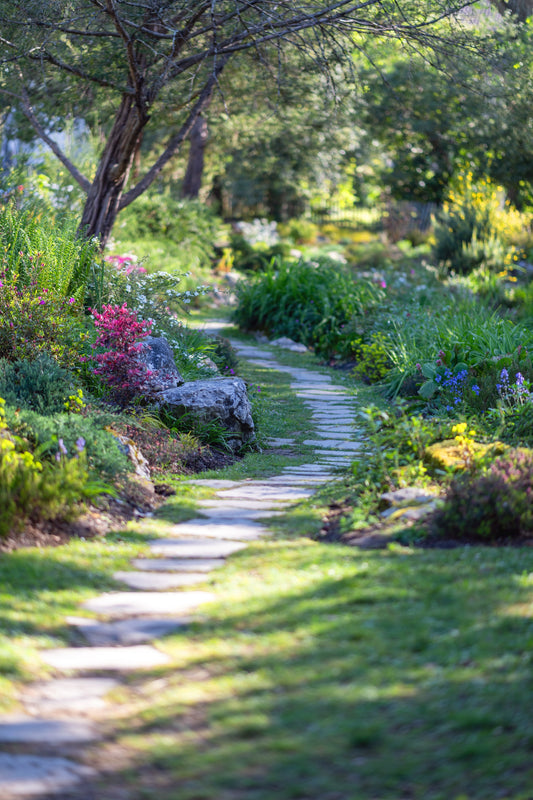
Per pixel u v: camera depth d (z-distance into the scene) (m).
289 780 2.88
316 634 4.05
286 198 40.41
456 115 30.84
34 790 2.83
